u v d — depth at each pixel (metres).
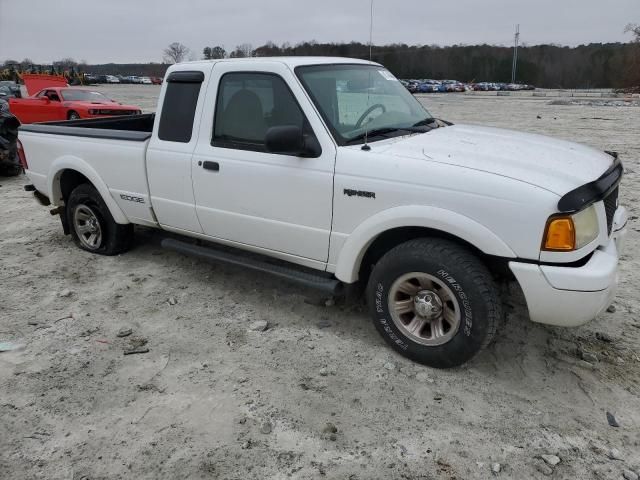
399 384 3.26
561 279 2.83
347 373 3.38
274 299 4.43
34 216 7.12
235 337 3.84
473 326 3.12
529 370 3.38
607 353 3.54
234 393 3.20
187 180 4.25
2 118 9.52
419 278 3.29
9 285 4.77
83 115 16.28
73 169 5.17
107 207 5.13
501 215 2.90
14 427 2.94
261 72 3.78
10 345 3.75
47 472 2.63
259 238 3.99
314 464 2.65
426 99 42.28
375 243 3.61
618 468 2.60
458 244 3.20
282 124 3.69
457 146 3.46
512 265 2.92
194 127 4.18
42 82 20.80
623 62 61.00
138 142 4.56
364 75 4.19
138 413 3.04
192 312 4.23
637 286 4.53
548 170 3.05
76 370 3.46
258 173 3.78
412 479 2.55
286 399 3.14
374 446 2.76
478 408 3.04
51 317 4.17
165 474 2.60
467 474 2.58
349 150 3.42
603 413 2.99
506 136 3.88
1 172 9.94
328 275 3.80
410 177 3.15
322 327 3.96
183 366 3.49
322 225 3.58
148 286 4.73
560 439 2.79
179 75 4.27
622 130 16.50
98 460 2.70
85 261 5.34
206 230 4.36
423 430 2.87
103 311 4.27
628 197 7.48
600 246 3.08
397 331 3.47
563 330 3.83
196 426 2.93
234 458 2.69
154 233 5.18
